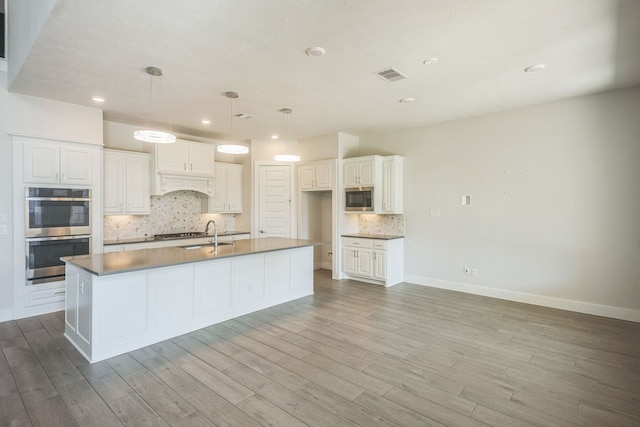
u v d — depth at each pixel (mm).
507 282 4914
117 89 3908
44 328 3775
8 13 3908
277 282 4684
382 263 5707
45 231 4211
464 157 5277
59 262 4344
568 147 4367
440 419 2211
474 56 3090
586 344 3365
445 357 3094
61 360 3014
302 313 4320
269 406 2352
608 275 4141
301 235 6848
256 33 2660
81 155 4496
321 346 3328
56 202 4297
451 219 5441
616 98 4035
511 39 2771
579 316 4176
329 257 7262
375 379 2711
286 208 6836
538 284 4645
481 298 4996
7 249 4012
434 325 3900
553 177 4492
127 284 3166
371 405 2363
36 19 2705
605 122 4109
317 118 5250
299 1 2240
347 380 2695
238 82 3707
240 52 2988
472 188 5207
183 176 5887
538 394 2498
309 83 3754
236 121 5410
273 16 2422
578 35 2707
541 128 4562
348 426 2143
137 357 3072
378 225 6363
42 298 4238
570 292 4406
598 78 3643
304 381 2682
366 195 5934
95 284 2953
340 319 4098
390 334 3631
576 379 2709
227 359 3047
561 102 4398
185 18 2443
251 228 6816
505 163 4879
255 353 3168
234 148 4027
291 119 5305
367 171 5926
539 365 2941
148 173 5562
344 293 5297
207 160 6195
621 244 4051
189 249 4215
